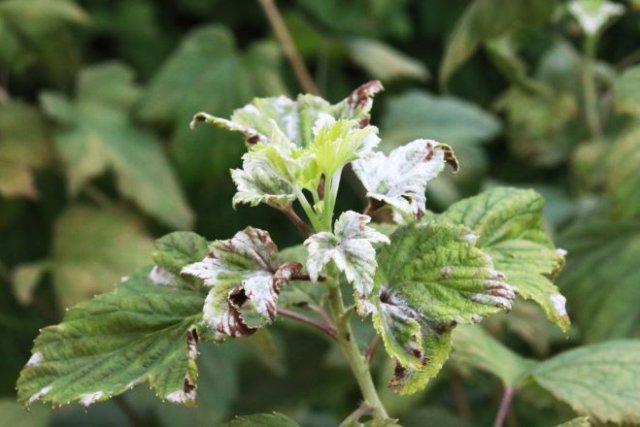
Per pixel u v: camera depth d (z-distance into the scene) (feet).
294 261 2.19
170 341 2.18
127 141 3.86
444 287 2.09
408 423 3.17
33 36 3.87
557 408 3.02
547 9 3.14
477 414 3.53
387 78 4.33
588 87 3.62
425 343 2.08
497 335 3.02
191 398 2.08
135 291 2.25
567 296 3.05
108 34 4.92
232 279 2.08
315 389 3.55
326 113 2.24
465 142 4.14
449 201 3.83
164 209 3.75
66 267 3.51
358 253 2.05
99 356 2.18
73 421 3.51
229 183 4.10
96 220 3.60
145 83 4.93
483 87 5.21
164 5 5.10
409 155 2.17
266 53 4.00
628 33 4.82
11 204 3.96
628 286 3.00
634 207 3.00
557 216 3.71
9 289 3.66
